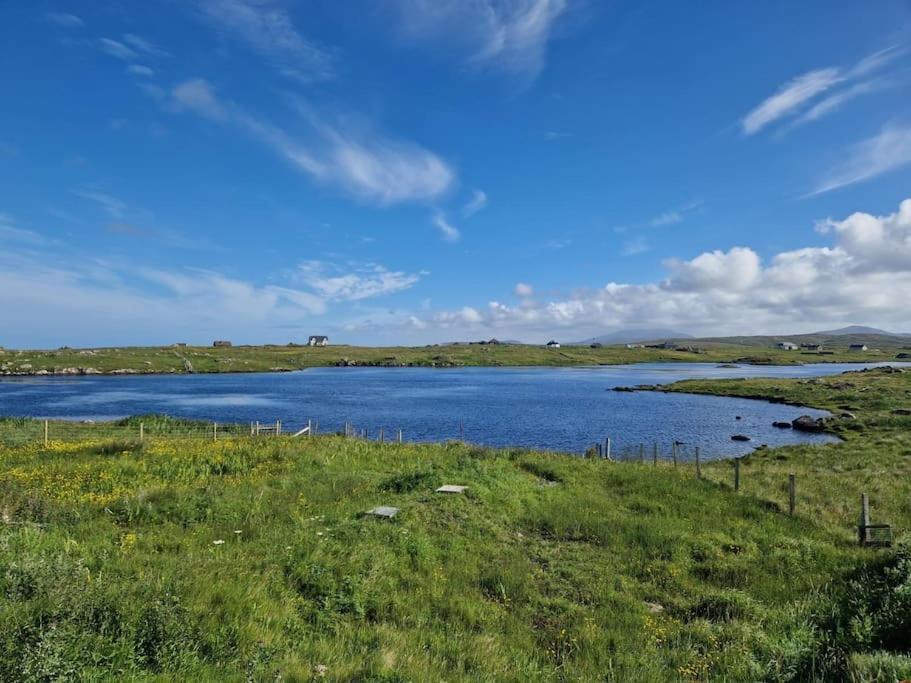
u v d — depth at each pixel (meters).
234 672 7.88
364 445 31.66
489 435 52.34
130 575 11.05
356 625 10.80
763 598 13.12
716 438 51.16
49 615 8.11
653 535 16.94
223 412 68.44
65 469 22.36
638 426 58.22
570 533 17.42
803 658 9.70
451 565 14.23
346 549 14.00
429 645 10.25
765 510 20.47
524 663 9.85
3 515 15.48
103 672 7.21
